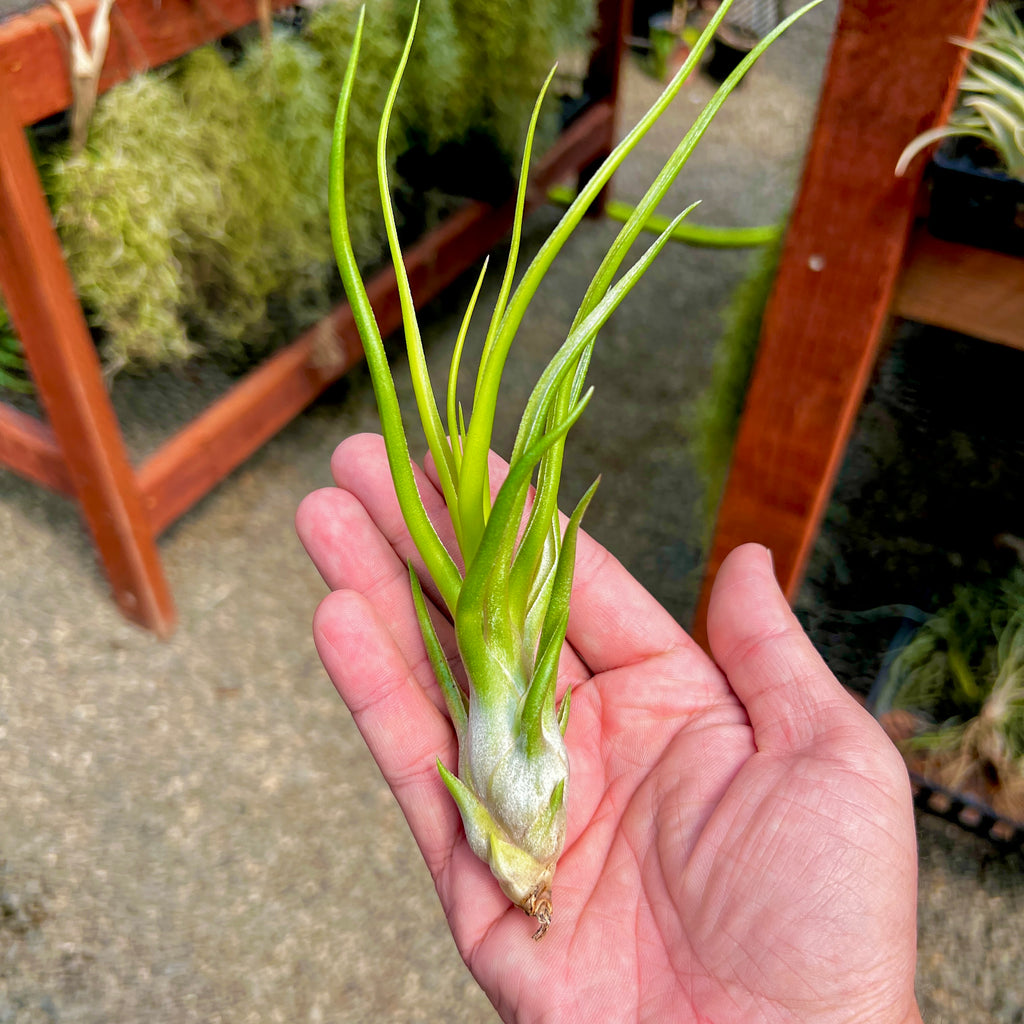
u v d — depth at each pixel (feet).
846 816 0.61
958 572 1.21
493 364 0.61
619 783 0.74
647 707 0.76
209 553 1.31
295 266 1.26
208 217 1.11
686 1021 0.62
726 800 0.66
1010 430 1.41
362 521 0.80
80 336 0.97
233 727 1.12
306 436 1.51
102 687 1.15
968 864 1.02
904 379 1.49
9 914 0.96
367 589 0.80
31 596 1.23
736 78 0.58
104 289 1.03
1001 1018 0.91
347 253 0.60
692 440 1.36
